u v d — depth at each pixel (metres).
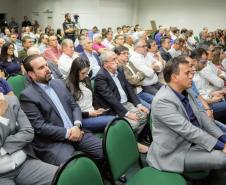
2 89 2.64
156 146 1.87
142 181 1.69
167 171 1.81
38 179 1.68
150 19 14.23
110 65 2.88
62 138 2.10
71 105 2.41
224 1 11.88
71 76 2.62
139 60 3.58
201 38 9.20
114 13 14.02
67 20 10.51
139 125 2.79
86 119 2.60
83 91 2.71
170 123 1.82
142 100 3.43
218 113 3.25
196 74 3.43
